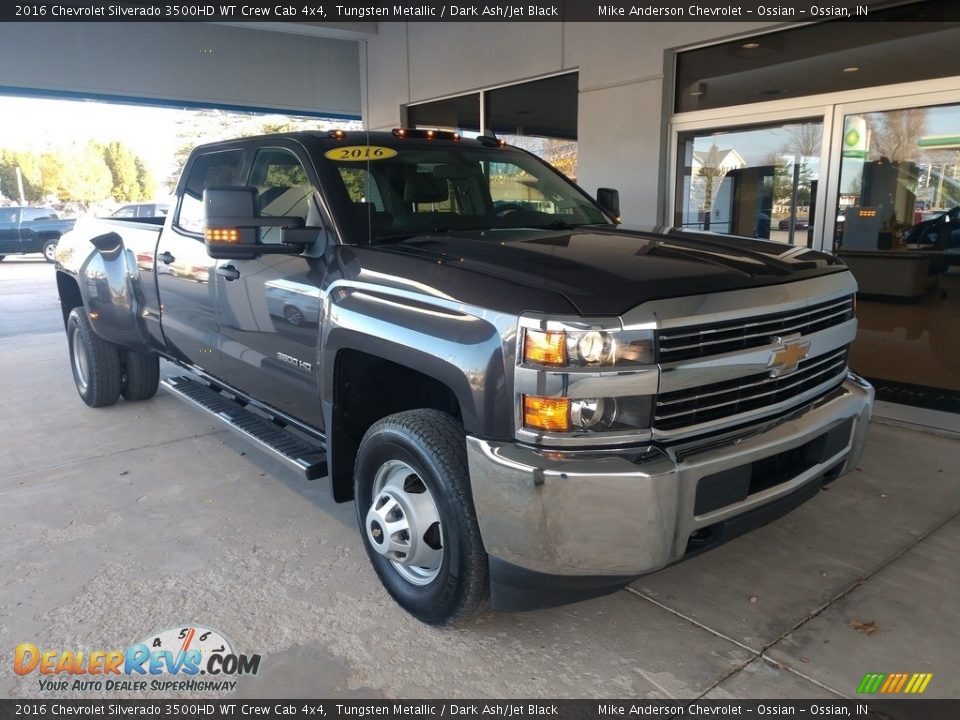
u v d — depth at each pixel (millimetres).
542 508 2221
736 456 2355
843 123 5660
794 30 5793
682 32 6367
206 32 11672
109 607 2998
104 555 3428
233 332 3889
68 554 3443
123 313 5051
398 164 3566
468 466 2432
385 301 2756
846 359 3100
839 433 2820
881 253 5707
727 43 6234
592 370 2178
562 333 2176
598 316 2193
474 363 2354
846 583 3094
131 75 11125
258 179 3803
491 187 3840
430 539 2756
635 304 2242
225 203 3066
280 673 2594
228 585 3158
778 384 2598
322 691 2502
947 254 5398
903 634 2744
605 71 7082
